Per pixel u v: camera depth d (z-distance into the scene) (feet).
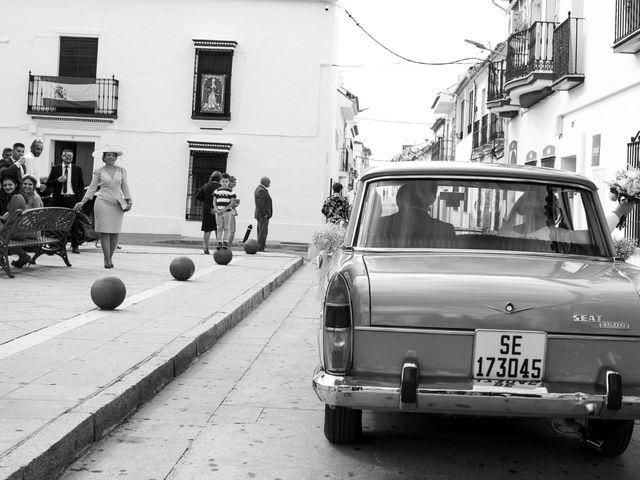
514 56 69.46
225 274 44.11
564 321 13.07
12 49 88.94
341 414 15.28
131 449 14.92
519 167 17.22
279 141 89.10
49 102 88.63
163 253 57.67
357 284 13.50
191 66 89.10
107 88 88.79
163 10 88.84
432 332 13.08
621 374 13.11
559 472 14.51
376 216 16.44
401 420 17.87
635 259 19.15
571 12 58.39
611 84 50.55
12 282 34.35
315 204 89.15
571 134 59.41
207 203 59.41
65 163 51.29
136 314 27.50
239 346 25.82
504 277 13.71
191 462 14.32
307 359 24.14
